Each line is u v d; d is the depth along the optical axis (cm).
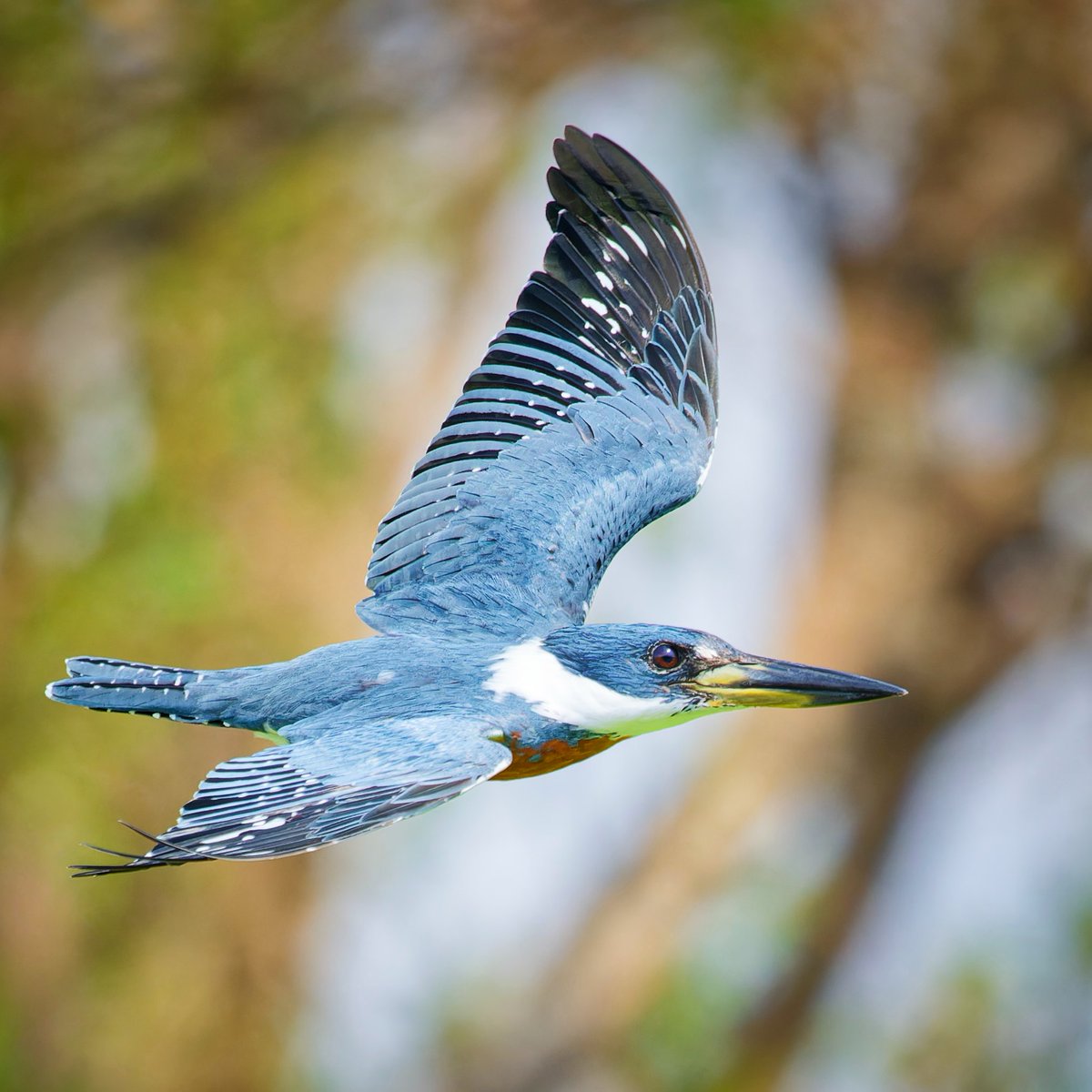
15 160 1460
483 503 879
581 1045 1672
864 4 1595
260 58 1484
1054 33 1623
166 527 1447
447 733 741
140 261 1493
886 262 1700
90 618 1443
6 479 1470
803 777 1719
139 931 1516
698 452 917
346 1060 1617
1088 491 1698
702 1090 1692
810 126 1648
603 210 945
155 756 1455
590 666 836
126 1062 1513
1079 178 1673
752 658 860
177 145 1480
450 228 1555
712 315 950
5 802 1450
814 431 1725
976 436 1719
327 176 1524
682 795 1719
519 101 1569
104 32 1452
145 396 1480
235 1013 1543
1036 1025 1606
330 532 1463
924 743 1719
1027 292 1695
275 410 1476
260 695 792
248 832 680
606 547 883
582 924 1692
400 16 1528
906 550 1702
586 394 916
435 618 843
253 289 1500
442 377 1545
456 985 1630
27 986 1492
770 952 1706
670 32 1591
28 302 1480
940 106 1656
